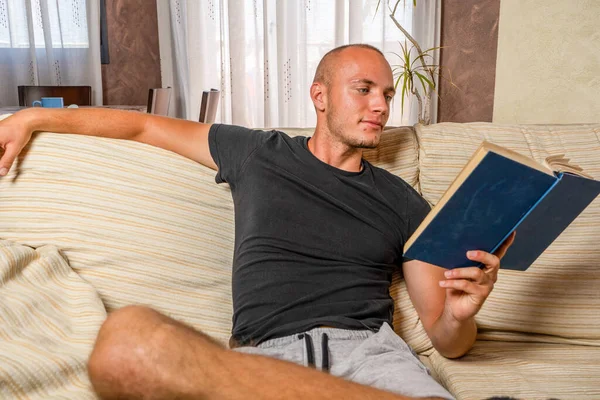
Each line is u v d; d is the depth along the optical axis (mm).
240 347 1233
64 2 5090
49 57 5133
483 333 1581
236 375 907
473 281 1222
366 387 940
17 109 3816
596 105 2010
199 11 5102
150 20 5375
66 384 1050
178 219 1492
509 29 2074
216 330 1455
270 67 5105
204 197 1544
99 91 5242
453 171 1668
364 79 1504
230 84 5133
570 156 1684
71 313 1251
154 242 1450
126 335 917
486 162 995
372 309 1402
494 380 1327
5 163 1401
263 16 5000
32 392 999
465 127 1741
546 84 2059
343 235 1447
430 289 1456
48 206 1424
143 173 1497
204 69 5215
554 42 2020
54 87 4320
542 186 1056
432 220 1090
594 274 1550
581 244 1568
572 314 1536
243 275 1419
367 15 5066
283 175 1492
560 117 2064
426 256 1173
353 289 1415
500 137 1711
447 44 5113
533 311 1545
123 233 1432
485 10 4980
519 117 2119
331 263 1425
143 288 1419
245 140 1553
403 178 1682
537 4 2018
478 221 1095
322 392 901
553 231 1192
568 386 1312
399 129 1742
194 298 1463
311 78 5117
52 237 1409
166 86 5273
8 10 5035
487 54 5043
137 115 1550
